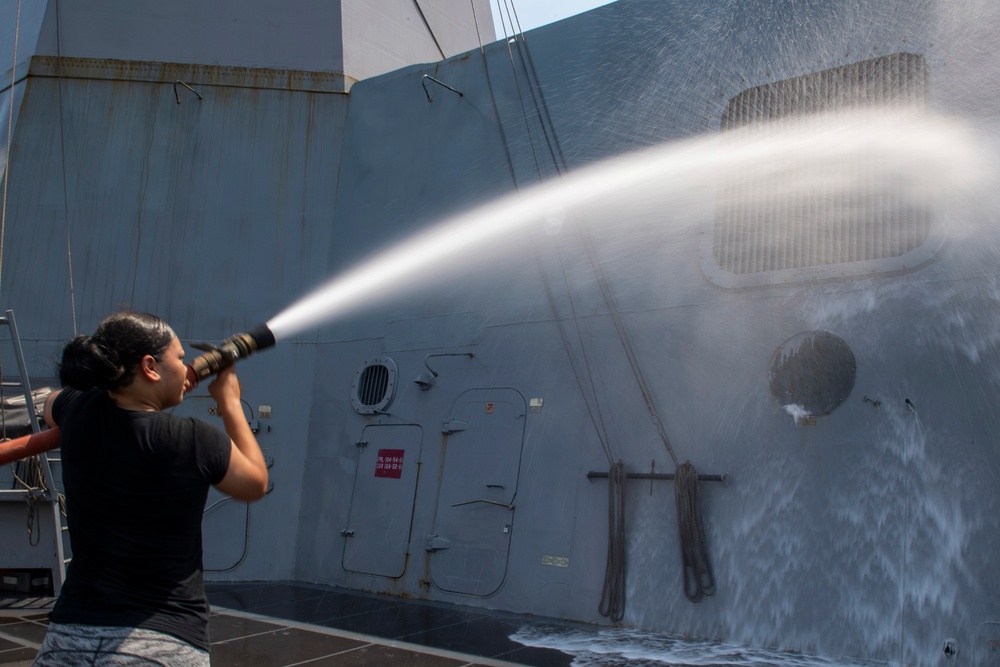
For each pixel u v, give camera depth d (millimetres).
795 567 4246
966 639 3732
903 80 4457
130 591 1662
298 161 6918
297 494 6406
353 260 6602
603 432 5043
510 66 6098
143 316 1850
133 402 1782
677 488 4586
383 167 6648
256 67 7066
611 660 4043
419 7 8062
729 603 4395
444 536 5535
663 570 4652
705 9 5312
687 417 4762
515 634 4559
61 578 5121
